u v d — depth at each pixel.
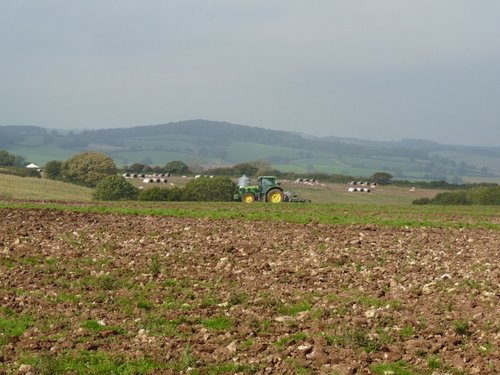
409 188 113.38
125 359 12.37
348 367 11.71
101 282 17.95
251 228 31.38
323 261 22.02
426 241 27.48
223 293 17.45
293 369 11.81
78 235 27.59
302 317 15.14
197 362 12.17
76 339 13.38
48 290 17.44
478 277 19.08
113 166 115.69
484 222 37.66
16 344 13.12
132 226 31.52
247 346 13.12
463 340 13.23
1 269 19.94
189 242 26.12
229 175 139.62
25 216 34.72
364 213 43.62
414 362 12.11
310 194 96.06
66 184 97.31
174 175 134.75
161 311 15.62
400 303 16.06
